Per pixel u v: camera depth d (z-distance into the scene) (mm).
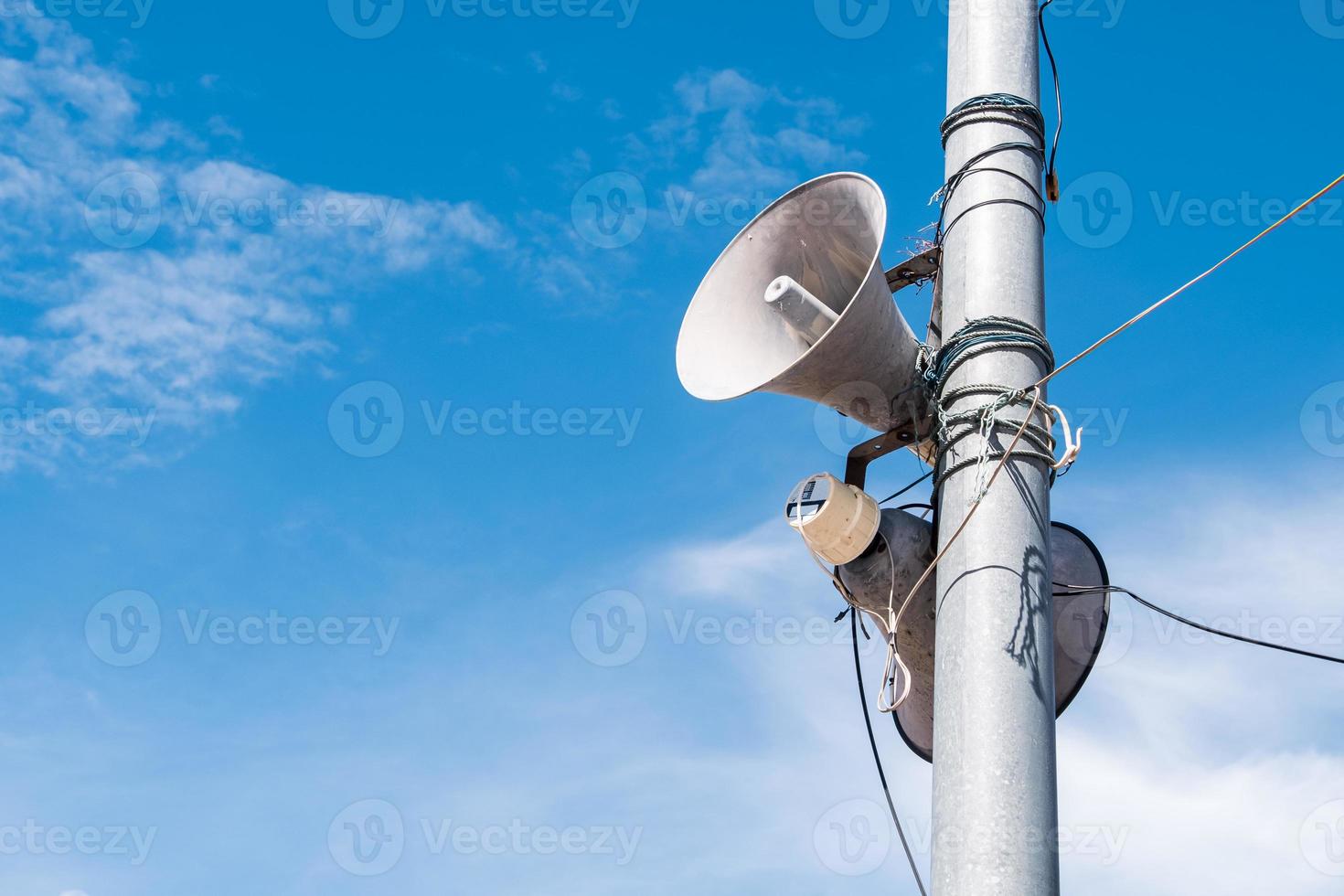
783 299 6016
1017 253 5891
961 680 5242
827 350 5820
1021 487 5488
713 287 6473
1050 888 4961
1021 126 6113
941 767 5199
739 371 6301
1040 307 5875
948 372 5777
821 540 5988
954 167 6129
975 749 5113
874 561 6008
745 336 6398
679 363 6340
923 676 6305
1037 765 5094
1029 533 5422
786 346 6383
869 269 5879
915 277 6363
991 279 5848
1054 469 5629
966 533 5449
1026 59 6273
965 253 5930
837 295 6512
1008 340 5703
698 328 6410
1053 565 6570
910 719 6684
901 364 5965
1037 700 5184
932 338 6254
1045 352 5758
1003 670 5199
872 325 5820
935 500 5949
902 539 6012
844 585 6102
